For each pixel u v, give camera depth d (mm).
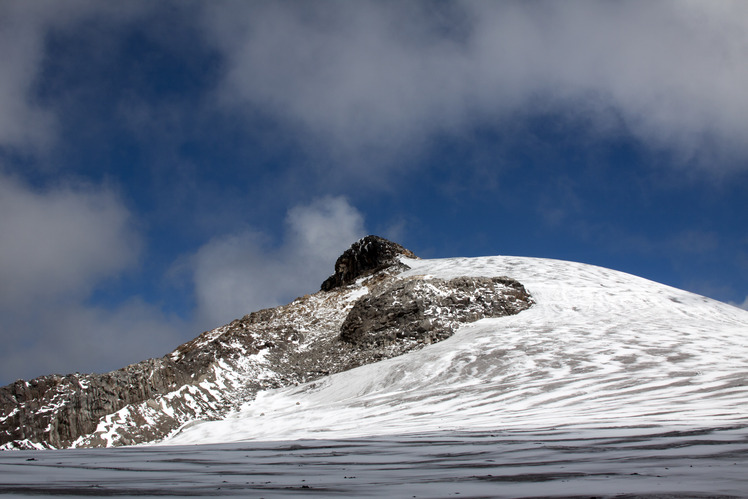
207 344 58562
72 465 14766
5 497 8891
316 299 76500
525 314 58125
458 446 17656
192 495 9102
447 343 51219
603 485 9398
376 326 56781
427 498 8562
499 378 40531
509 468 12086
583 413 27750
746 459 11961
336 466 13531
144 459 16594
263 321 69000
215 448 21438
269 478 11398
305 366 54312
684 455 12844
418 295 58688
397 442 20562
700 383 32844
